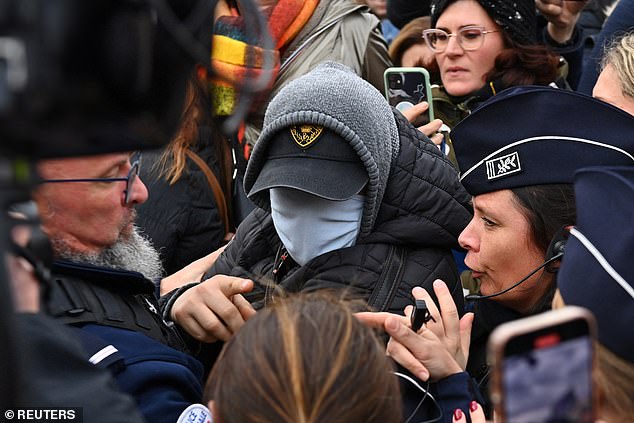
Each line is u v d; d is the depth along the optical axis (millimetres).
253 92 1249
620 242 1557
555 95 2473
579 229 1651
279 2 3770
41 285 1478
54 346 1506
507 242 2492
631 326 1508
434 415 2248
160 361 2148
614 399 1508
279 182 2434
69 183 2230
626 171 1670
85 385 1533
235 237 2955
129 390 2059
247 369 1562
